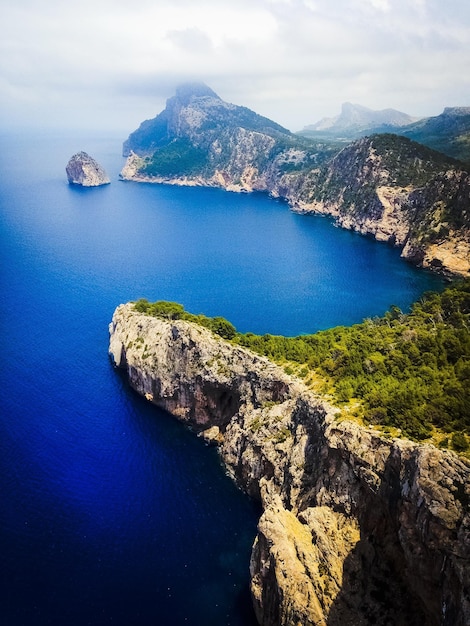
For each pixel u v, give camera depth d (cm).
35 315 14800
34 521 6875
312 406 6962
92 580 6006
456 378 6738
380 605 5166
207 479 7831
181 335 9469
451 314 11150
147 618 5572
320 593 5291
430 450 5000
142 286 17888
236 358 8806
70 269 19725
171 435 8938
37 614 5562
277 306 16238
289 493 6700
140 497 7375
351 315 15525
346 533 5684
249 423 8050
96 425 9162
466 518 4469
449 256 19875
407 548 4972
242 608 5747
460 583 4247
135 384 10238
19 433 8906
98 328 13888
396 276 19625
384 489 5416
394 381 6981
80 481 7694
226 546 6569
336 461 6156
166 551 6456
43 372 11206
